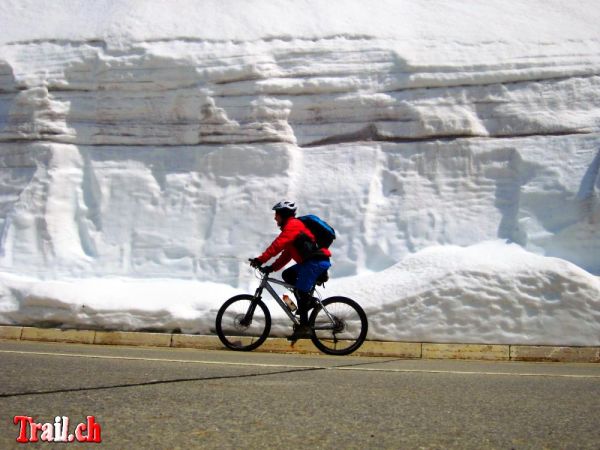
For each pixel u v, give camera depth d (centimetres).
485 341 876
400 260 1069
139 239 1152
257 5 1284
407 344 870
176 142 1203
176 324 948
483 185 1120
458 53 1193
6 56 1280
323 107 1191
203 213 1153
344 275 1087
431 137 1151
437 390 460
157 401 385
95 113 1230
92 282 1105
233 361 640
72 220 1190
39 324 1001
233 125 1184
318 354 834
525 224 1070
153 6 1298
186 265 1127
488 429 335
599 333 858
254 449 287
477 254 945
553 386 504
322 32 1232
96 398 390
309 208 1130
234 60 1207
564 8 1305
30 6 1395
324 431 321
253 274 1097
